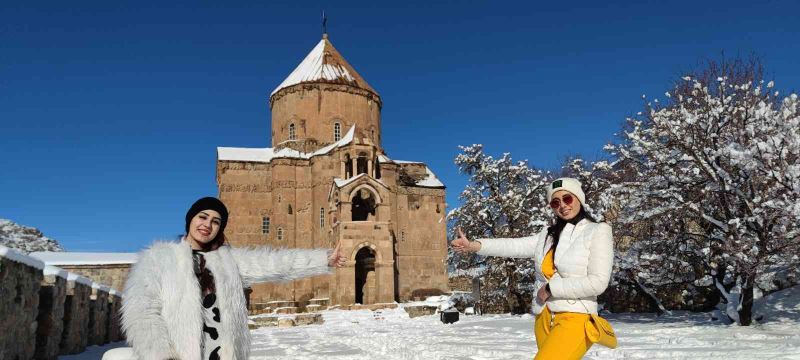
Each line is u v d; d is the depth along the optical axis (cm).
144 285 396
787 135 2036
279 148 6347
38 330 1537
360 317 4500
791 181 1966
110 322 2467
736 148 2100
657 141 2466
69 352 1775
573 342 482
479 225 4522
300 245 5825
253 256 490
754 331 1964
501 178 4562
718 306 2720
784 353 1359
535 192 4519
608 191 2677
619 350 1534
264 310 5281
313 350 1912
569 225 546
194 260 433
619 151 2780
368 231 5256
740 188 2177
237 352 428
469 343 1981
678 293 3412
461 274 4681
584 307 496
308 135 6247
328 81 6362
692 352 1461
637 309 3678
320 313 4669
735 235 2169
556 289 492
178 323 395
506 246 590
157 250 420
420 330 2897
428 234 6097
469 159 4559
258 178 5978
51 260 4188
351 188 5316
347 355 1706
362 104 6494
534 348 1712
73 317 1820
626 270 2867
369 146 5659
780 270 2497
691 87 2786
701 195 2350
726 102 2245
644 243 2602
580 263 511
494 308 4625
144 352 375
